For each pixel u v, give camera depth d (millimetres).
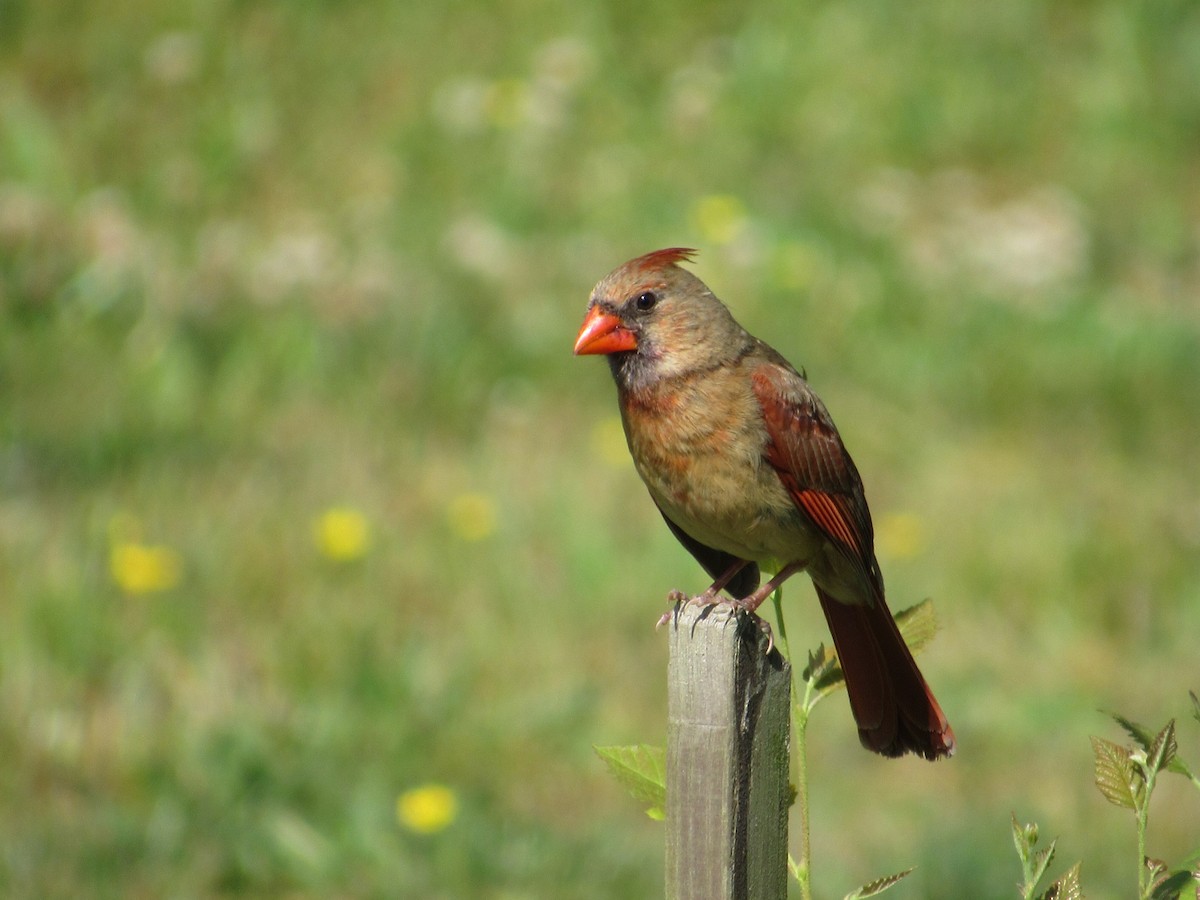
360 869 7934
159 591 9750
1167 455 12844
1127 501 11961
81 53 17047
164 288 13453
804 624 10102
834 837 8414
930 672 9953
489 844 8023
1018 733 9453
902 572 10805
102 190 15328
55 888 7465
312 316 13344
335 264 14172
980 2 18672
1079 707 9633
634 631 10047
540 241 15172
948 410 13305
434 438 12344
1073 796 8836
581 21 17875
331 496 11297
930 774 9141
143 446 11617
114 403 12211
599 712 9297
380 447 12062
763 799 4152
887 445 12664
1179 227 16562
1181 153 17609
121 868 7691
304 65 17125
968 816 8562
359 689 9102
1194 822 8469
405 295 13734
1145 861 3883
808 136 16984
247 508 10953
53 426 11773
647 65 17688
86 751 8594
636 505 11430
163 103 16531
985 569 10883
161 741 8633
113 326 13102
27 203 14094
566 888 7777
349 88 16938
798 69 17672
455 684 9305
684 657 4102
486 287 14078
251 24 17484
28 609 9328
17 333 12891
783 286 14453
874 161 16922
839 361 13812
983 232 15789
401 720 8961
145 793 8297
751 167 16438
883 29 18266
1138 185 17141
